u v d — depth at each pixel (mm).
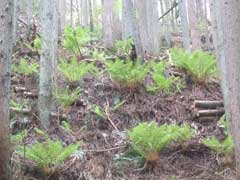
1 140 3961
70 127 5836
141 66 7492
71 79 7070
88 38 9500
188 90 7398
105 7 11586
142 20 9867
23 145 4875
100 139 5734
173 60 8305
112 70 6977
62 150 4668
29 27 9555
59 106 6219
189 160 5457
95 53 8844
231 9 3207
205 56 7625
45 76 5727
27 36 9125
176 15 17016
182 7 10875
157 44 10758
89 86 7129
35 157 4523
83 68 7125
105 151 5410
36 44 8352
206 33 13562
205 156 5539
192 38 10688
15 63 7730
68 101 6336
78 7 20562
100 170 5004
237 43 3199
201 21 14703
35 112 5906
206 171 5234
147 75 7438
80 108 6422
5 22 3971
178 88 7273
